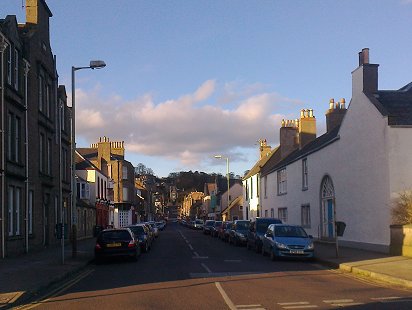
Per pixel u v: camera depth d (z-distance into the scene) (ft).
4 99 72.74
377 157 75.61
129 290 44.09
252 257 79.41
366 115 79.87
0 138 70.64
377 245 75.15
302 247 69.82
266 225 92.02
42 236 93.50
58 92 112.37
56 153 106.63
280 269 60.34
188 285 46.11
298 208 119.85
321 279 50.29
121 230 75.00
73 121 74.43
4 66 73.26
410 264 57.21
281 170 140.26
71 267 61.62
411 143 72.18
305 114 136.15
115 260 76.43
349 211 86.89
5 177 72.13
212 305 35.55
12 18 79.00
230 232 119.85
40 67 94.38
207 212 358.43
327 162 98.73
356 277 52.06
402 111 76.23
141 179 360.28
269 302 36.35
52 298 41.22
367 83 82.02
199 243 124.98
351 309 32.89
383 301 36.01
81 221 136.98
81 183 144.97
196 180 622.95
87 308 35.76
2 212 70.33
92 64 74.28
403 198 69.67
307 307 34.01
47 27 101.14
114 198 220.64
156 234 155.74
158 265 67.31
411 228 65.16
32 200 87.66
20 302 39.06
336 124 117.08
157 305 36.11
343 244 88.69
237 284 46.32
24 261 69.05
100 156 204.74
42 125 94.89
